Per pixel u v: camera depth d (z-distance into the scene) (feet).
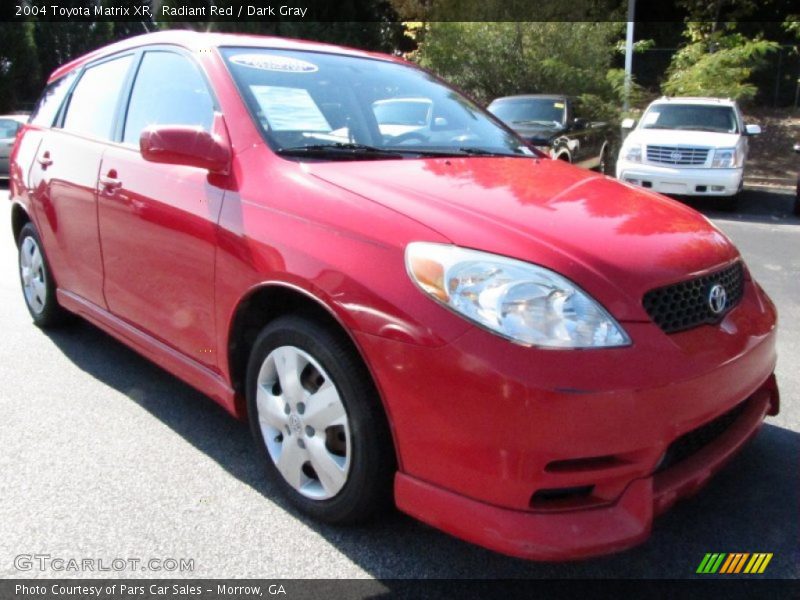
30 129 15.26
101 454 10.23
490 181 9.23
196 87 10.60
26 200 14.52
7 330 15.51
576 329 6.75
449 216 7.67
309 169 8.88
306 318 8.19
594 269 7.18
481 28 60.85
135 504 8.99
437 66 62.54
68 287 13.73
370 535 8.41
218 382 9.64
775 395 9.49
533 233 7.52
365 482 7.76
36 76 87.97
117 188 11.11
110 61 13.19
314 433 8.27
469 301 6.84
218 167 9.30
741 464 10.19
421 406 6.96
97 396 12.18
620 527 6.88
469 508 6.89
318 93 10.75
